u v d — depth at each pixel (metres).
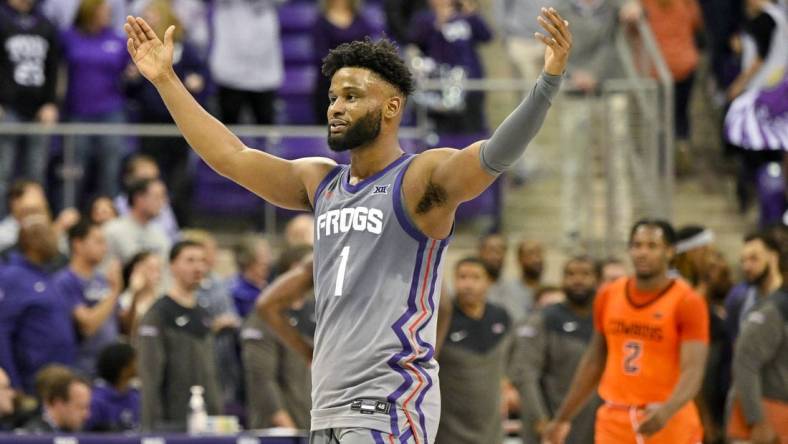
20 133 29.23
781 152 32.59
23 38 29.95
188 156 30.06
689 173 35.19
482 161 11.52
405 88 12.18
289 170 12.77
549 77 11.34
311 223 26.47
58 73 30.52
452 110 31.11
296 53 38.72
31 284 23.91
